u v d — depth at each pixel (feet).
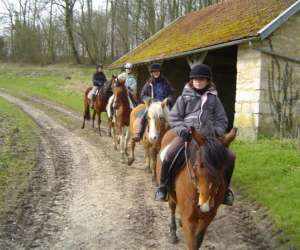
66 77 137.49
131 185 31.30
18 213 24.47
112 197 28.30
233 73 73.31
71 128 59.36
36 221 23.50
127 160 39.83
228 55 67.92
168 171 18.24
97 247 20.47
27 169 34.63
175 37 69.15
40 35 192.24
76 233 22.11
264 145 40.27
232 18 56.08
